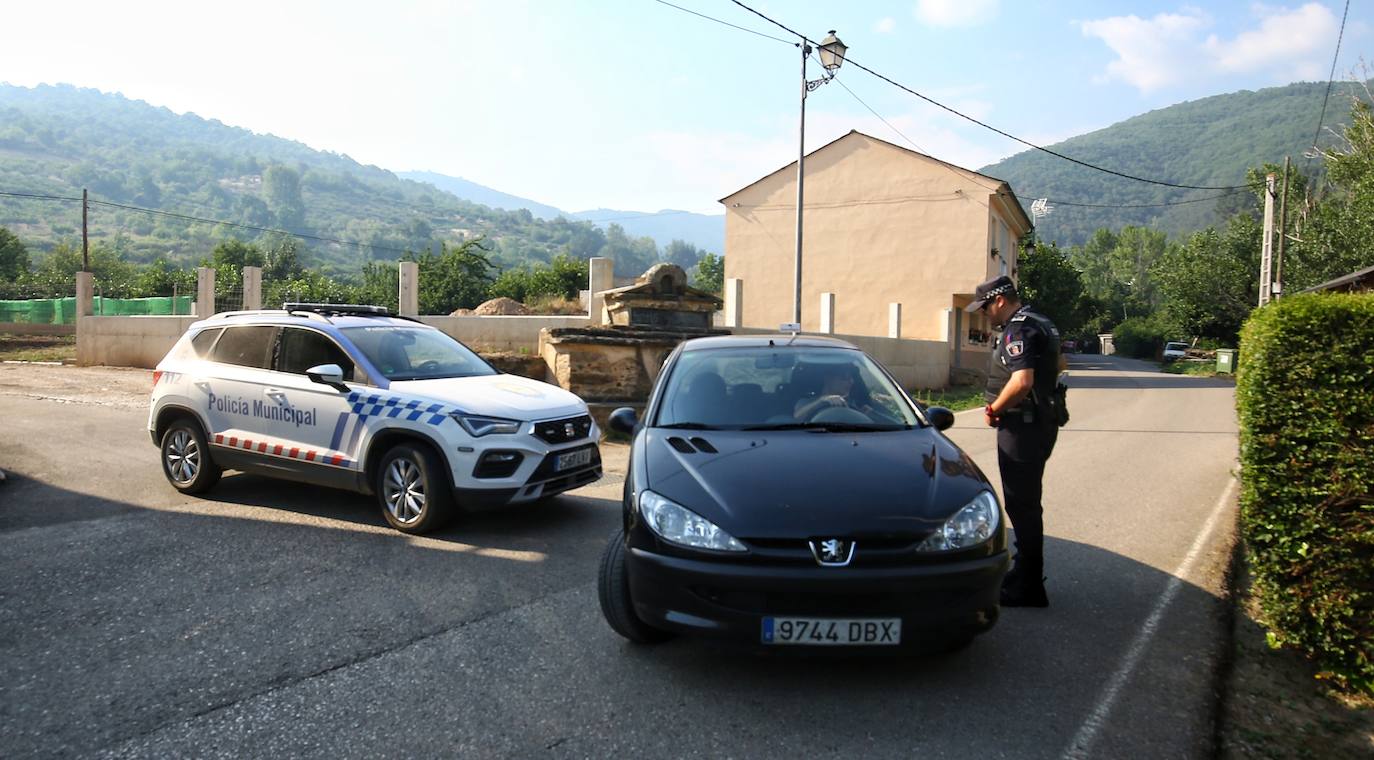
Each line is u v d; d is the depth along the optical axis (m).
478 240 36.06
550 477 5.96
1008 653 3.81
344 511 6.48
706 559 3.20
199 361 7.06
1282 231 27.62
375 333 6.72
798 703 3.26
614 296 12.80
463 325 14.30
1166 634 4.07
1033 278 37.22
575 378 11.01
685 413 4.37
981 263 25.44
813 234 27.81
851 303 27.27
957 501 3.41
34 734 2.99
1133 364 54.06
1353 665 3.44
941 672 3.58
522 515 6.43
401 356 6.60
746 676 3.51
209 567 5.01
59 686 3.39
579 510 6.64
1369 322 3.36
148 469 8.04
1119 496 7.55
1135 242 100.00
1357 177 31.73
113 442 9.46
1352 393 3.39
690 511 3.33
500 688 3.38
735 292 15.89
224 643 3.84
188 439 6.99
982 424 13.41
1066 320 40.31
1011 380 4.34
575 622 4.13
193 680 3.45
